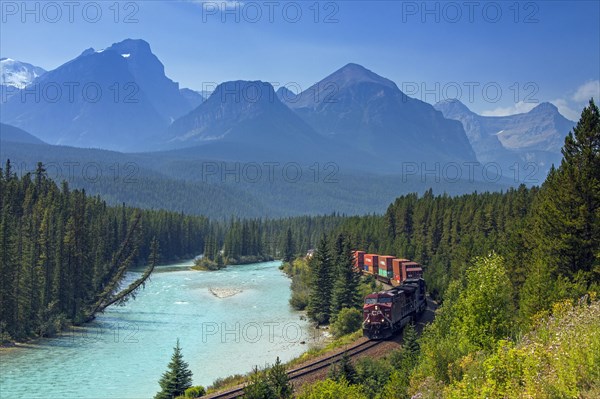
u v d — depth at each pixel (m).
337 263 99.50
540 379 19.39
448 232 116.75
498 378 21.66
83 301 94.12
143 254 190.25
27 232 91.38
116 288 107.62
